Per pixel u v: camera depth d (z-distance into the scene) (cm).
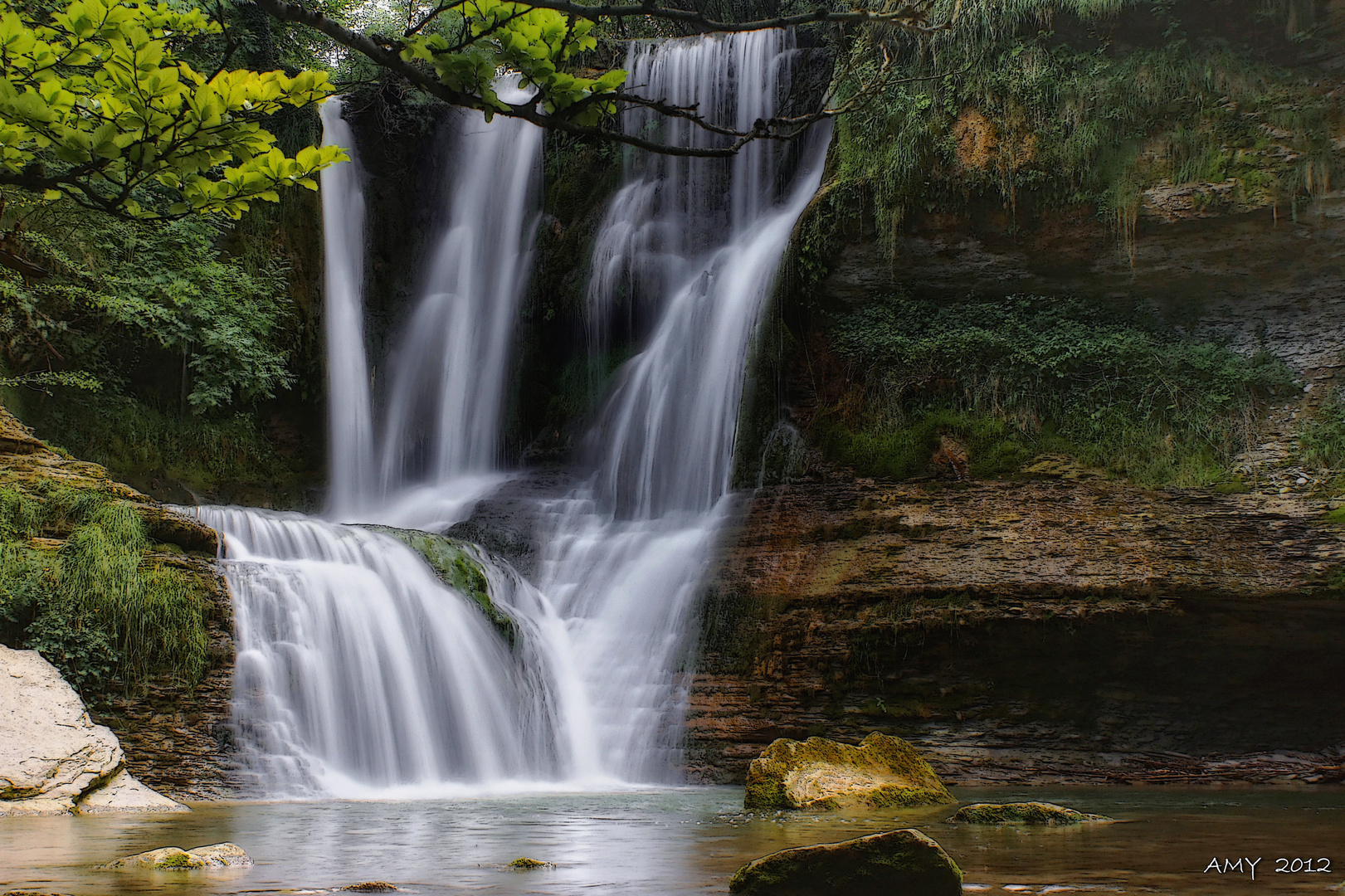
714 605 1509
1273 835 668
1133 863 529
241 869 519
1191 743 1334
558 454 2081
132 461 1798
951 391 1623
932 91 1606
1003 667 1339
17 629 1058
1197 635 1282
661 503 1811
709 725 1406
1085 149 1537
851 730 1371
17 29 334
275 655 1177
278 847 623
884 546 1470
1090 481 1474
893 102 1619
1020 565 1362
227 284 1912
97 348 1794
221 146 358
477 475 2116
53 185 353
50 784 880
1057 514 1420
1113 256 1571
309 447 2064
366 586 1305
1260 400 1490
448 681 1319
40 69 343
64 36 359
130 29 334
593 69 2122
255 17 2036
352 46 358
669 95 2103
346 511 2055
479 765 1302
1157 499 1404
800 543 1545
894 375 1645
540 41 378
